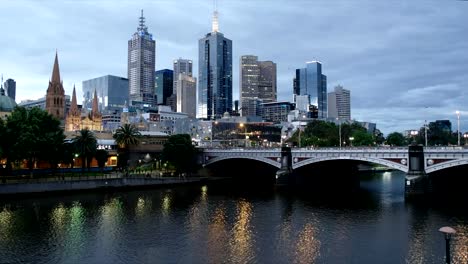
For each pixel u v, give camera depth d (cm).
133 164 15362
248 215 8388
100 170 14125
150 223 7638
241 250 5869
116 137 14825
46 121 11688
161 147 16325
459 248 5859
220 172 15725
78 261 5406
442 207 9044
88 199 10175
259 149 13525
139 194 11312
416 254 5594
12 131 10194
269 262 5325
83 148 12750
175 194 11406
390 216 8119
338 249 5878
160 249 5941
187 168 14300
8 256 5600
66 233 6844
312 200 10369
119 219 7950
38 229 7088
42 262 5356
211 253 5728
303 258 5484
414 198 9781
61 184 10531
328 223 7581
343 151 11431
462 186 12562
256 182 15025
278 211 8819
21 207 8925
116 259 5488
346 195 11306
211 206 9450
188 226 7400
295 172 12988
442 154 9656
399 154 10294
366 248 5909
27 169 12438
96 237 6606
